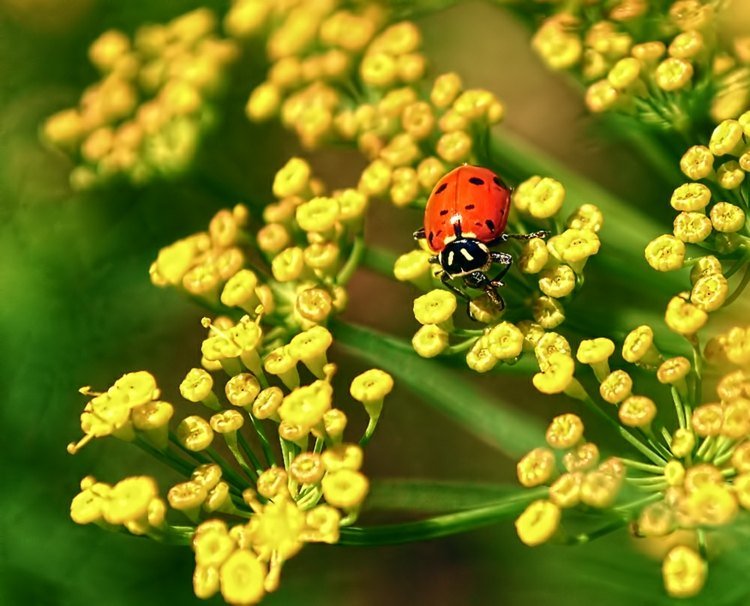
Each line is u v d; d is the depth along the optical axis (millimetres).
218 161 133
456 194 120
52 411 139
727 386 111
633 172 133
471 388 124
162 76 134
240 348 116
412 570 140
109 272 140
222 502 113
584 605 126
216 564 111
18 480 138
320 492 113
